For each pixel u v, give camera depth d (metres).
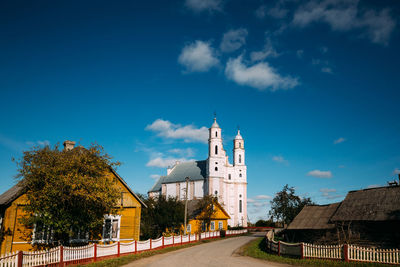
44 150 19.73
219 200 95.75
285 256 22.50
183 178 105.94
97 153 21.39
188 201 58.16
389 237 25.31
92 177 20.22
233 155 109.69
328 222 29.25
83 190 19.06
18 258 14.77
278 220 52.47
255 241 41.47
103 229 26.23
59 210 18.91
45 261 16.36
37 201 18.64
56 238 21.86
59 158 19.73
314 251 20.23
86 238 24.56
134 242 24.86
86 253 19.38
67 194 19.12
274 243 24.73
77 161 19.88
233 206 103.25
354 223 27.61
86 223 20.38
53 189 18.38
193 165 108.62
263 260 22.00
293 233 34.19
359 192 30.56
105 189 20.48
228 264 19.95
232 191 104.50
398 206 25.81
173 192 106.19
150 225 37.53
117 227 27.36
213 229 55.78
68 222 19.22
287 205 51.69
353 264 17.50
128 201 28.14
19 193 20.05
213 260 22.08
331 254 19.27
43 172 18.77
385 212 25.89
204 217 51.94
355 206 28.86
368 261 17.55
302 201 52.75
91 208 20.48
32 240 20.78
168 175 111.88
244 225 102.06
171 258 23.14
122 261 20.36
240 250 29.69
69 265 17.84
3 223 19.91
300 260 20.14
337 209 30.25
